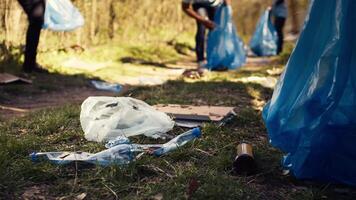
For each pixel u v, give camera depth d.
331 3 2.71
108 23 10.84
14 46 7.76
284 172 2.91
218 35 8.23
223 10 8.27
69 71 7.77
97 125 3.56
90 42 10.16
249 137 3.67
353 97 2.68
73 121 4.06
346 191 2.73
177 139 3.43
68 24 7.14
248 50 12.04
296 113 2.76
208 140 3.43
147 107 3.89
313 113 2.70
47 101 5.73
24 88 6.18
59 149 3.30
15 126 4.01
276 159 3.11
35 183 2.69
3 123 4.12
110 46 10.44
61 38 9.16
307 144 2.74
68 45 9.36
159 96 5.29
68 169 2.86
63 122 3.99
